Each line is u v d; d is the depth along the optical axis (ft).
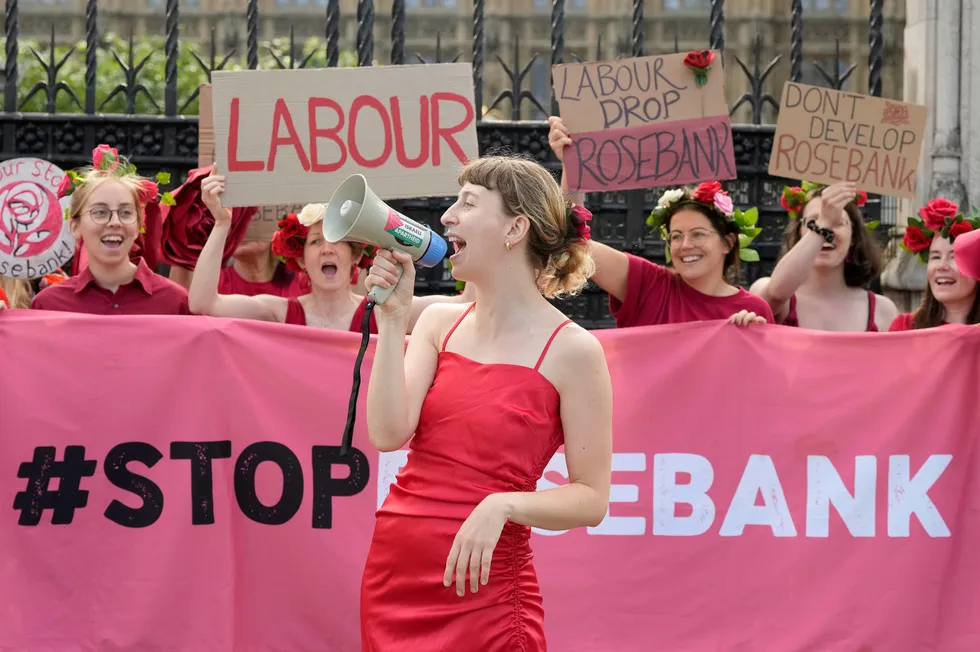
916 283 39.14
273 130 25.79
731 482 24.06
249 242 31.12
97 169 26.76
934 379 24.07
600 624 23.80
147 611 23.35
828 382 24.16
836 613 23.80
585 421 16.63
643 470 24.08
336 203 16.21
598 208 38.60
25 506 23.41
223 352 23.77
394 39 35.37
